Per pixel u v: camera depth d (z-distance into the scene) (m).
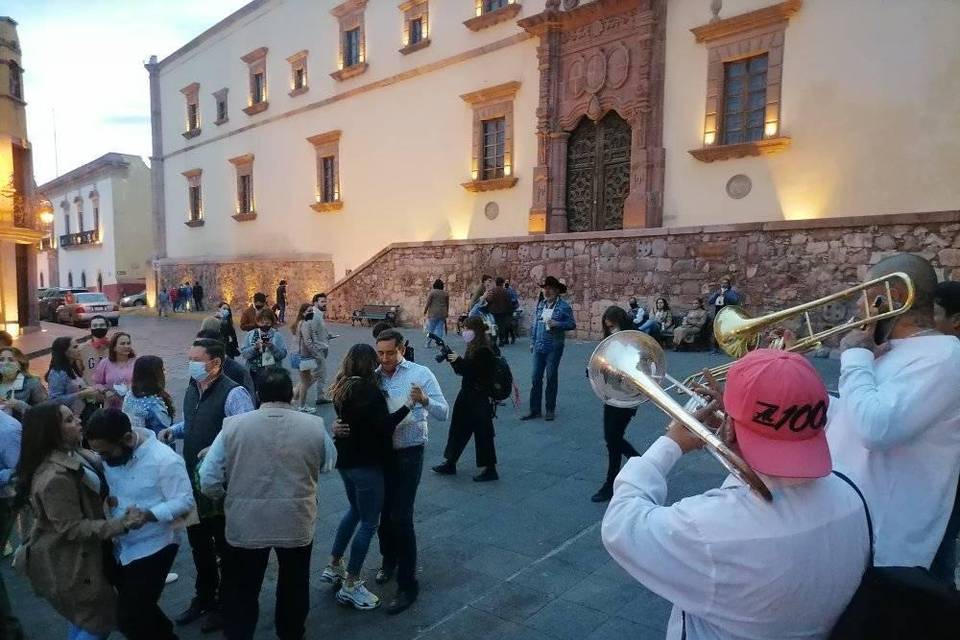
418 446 3.70
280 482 2.91
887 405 1.78
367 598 3.53
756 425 1.25
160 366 4.07
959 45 10.09
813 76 11.62
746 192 12.62
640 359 1.81
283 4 24.00
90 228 43.50
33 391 4.87
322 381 8.59
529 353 12.26
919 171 10.54
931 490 1.87
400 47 19.70
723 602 1.25
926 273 1.98
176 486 2.89
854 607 1.24
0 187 14.94
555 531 4.50
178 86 30.58
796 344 2.26
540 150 16.02
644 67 13.88
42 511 2.69
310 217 23.70
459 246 16.89
